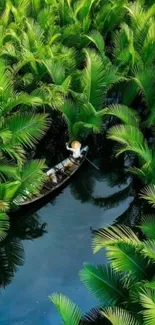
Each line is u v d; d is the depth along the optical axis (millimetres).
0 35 14508
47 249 12297
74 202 13594
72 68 14492
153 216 12016
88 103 12953
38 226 12875
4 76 12164
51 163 14484
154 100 14102
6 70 13727
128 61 14586
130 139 12000
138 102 16234
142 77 13602
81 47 16156
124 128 12133
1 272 11688
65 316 8578
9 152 11414
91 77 13203
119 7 16594
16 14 15617
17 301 11008
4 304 10930
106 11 16594
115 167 14695
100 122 13422
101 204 13648
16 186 11031
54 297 8883
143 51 14750
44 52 14047
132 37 14617
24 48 13867
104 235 9492
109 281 9445
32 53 13992
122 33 15234
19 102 11906
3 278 11516
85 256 12102
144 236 12273
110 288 9398
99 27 16875
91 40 14969
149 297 8578
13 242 12508
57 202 13516
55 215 13180
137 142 12078
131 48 14023
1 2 17047
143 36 15242
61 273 11695
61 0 16719
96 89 13539
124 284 9375
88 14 16906
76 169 13867
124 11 16969
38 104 12500
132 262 9242
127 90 14758
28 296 11125
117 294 9391
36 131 11805
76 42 15992
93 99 13750
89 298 11102
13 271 11711
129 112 13031
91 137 15117
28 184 11430
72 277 11602
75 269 11805
